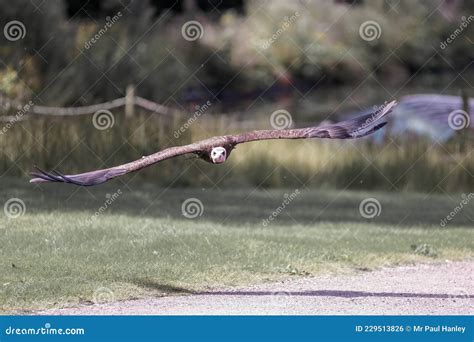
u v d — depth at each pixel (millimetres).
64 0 28625
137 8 28391
